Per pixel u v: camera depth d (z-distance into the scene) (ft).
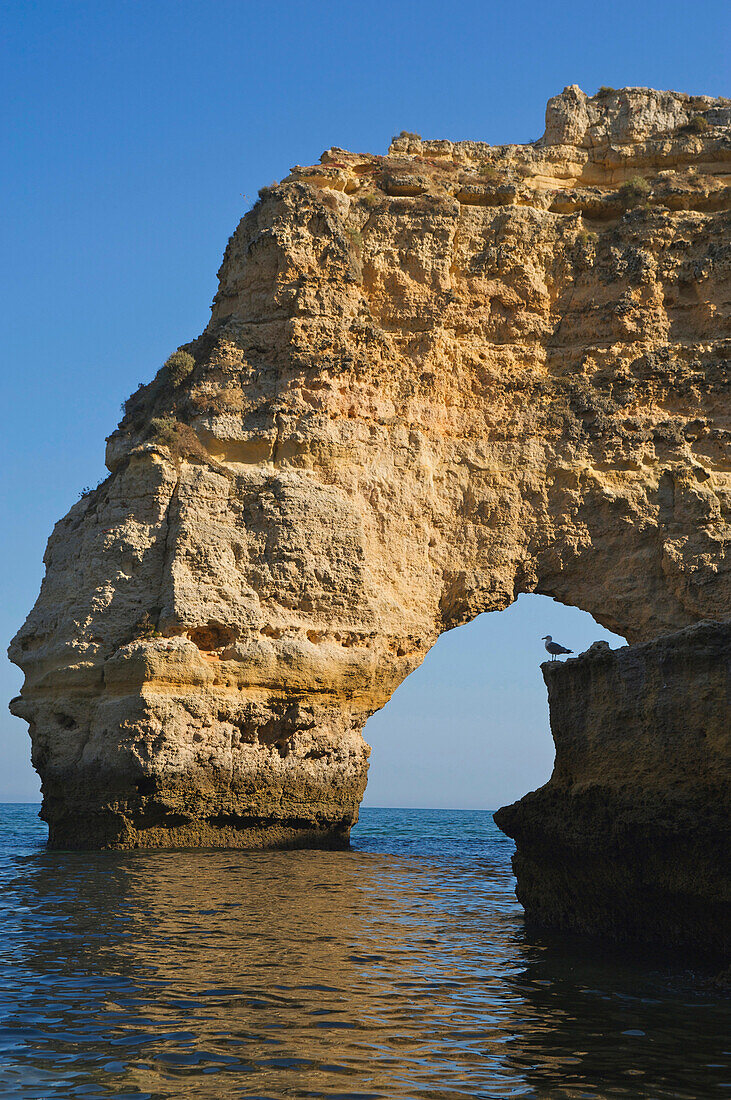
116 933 51.55
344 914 60.54
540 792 58.95
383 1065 32.71
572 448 124.57
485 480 123.03
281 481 112.57
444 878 82.94
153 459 112.37
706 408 125.80
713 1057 34.45
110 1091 29.86
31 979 41.52
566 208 132.16
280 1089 30.35
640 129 134.31
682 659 51.03
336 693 110.32
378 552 116.88
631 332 127.34
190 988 40.60
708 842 47.24
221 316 126.52
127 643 105.50
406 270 125.49
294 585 110.32
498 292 127.54
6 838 123.75
